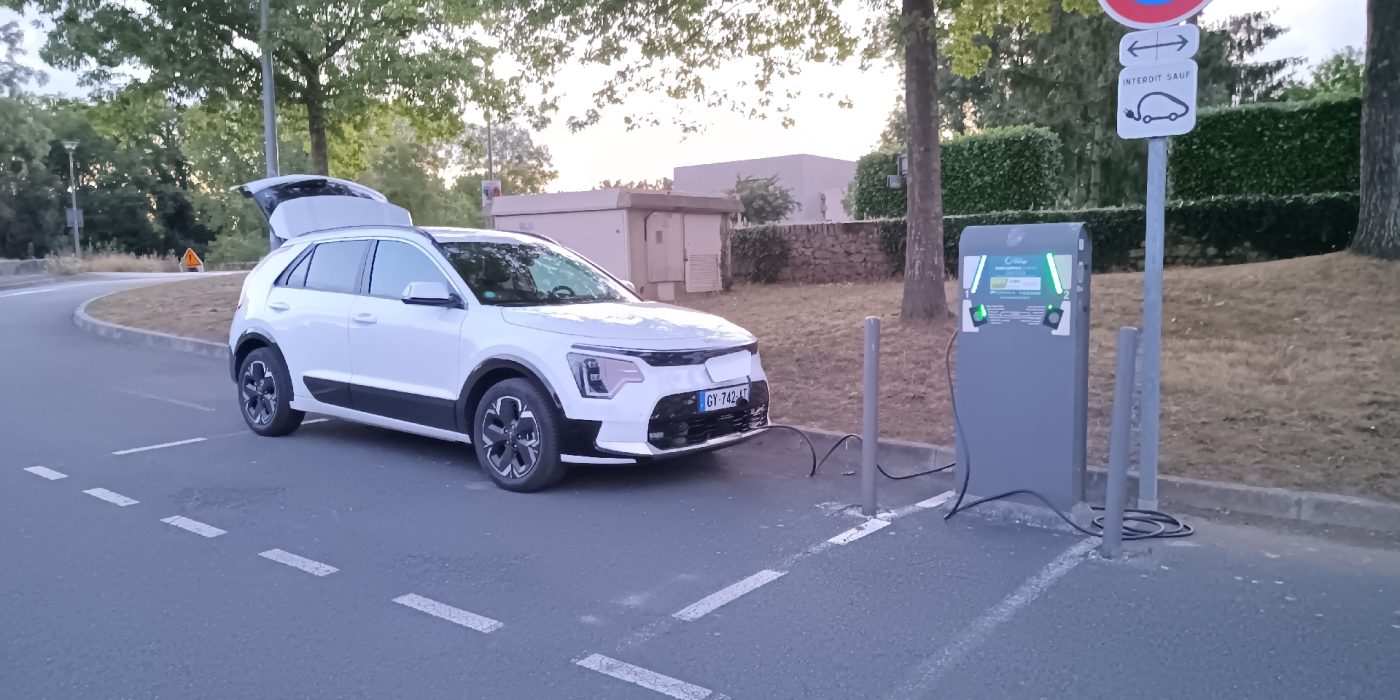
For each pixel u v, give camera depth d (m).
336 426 8.80
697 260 17.00
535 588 4.84
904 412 8.33
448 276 7.13
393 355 7.28
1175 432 7.17
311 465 7.32
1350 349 8.40
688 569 5.11
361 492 6.57
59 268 32.22
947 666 3.97
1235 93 34.66
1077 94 29.31
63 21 15.17
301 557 5.29
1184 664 3.98
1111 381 8.47
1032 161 19.59
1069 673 3.90
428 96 16.36
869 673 3.91
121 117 17.55
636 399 6.21
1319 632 4.29
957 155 20.36
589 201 15.63
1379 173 10.76
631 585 4.89
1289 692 3.73
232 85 16.22
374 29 15.62
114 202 55.41
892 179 20.34
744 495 6.55
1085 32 27.89
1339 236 13.61
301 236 8.48
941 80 31.56
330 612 4.53
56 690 3.75
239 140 20.06
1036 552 5.38
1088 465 6.69
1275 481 6.16
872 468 6.09
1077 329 5.65
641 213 15.81
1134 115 5.50
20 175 46.56
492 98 16.50
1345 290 9.95
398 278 7.48
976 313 5.97
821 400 8.90
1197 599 4.68
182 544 5.50
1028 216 16.17
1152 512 5.89
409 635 4.27
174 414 9.24
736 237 19.33
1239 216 14.28
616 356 6.25
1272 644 4.16
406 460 7.48
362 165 21.97
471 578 4.97
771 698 3.70
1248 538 5.58
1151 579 4.95
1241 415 7.27
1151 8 5.37
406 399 7.21
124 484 6.76
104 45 15.25
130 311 16.22
